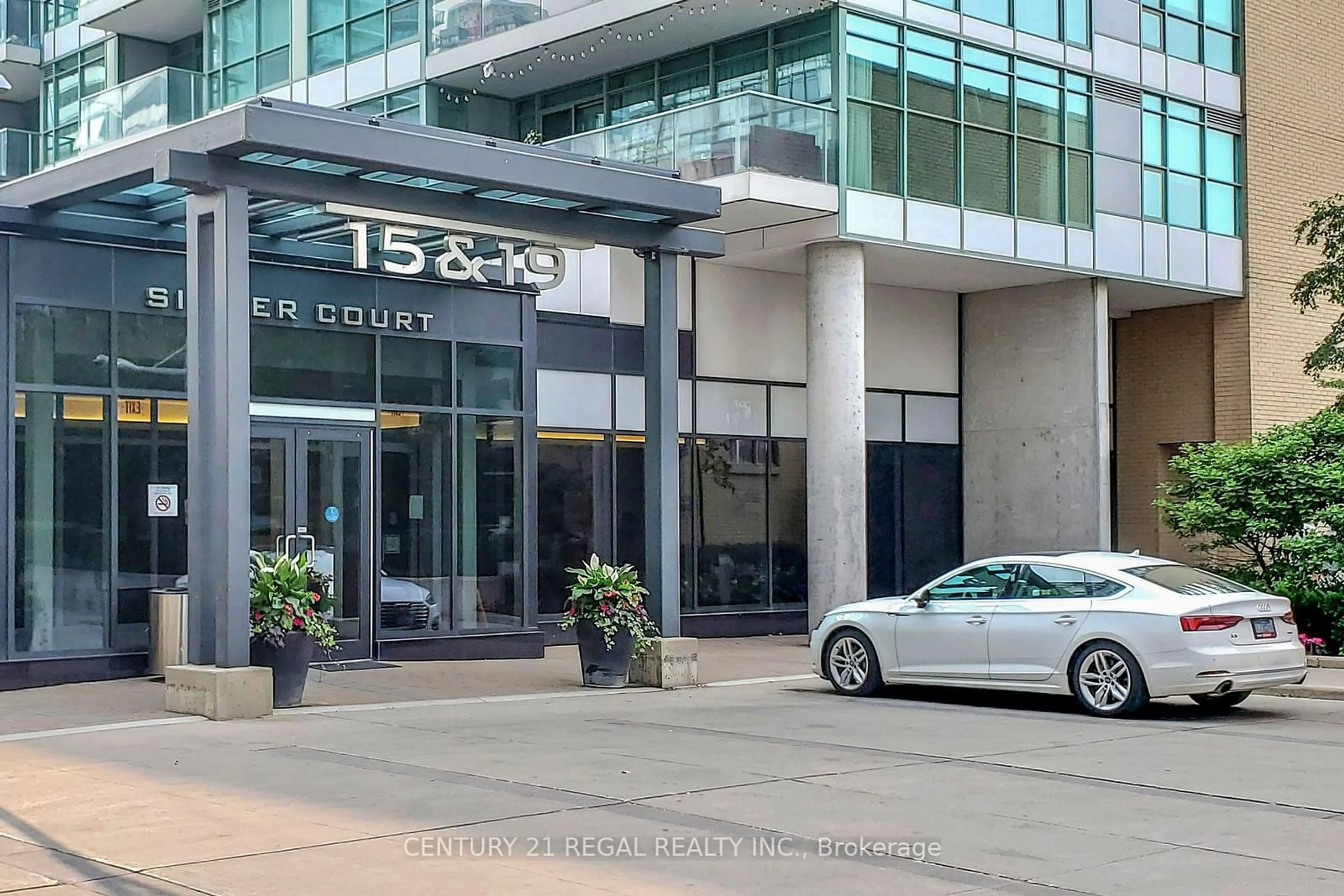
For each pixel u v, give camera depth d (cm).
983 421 2756
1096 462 2598
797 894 703
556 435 2216
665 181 1572
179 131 1323
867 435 2647
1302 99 2961
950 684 1491
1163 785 1006
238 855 773
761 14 2253
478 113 2652
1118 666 1376
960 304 2802
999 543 2723
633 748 1158
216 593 1313
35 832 832
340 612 1778
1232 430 2855
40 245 1539
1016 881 731
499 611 1922
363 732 1231
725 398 2452
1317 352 2305
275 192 1353
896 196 2273
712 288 2445
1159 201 2703
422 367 1856
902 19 2291
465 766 1056
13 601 1506
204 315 1350
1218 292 2800
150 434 1620
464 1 2498
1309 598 1898
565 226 1581
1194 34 2791
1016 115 2456
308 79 2741
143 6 2984
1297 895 705
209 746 1147
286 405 1728
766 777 1020
